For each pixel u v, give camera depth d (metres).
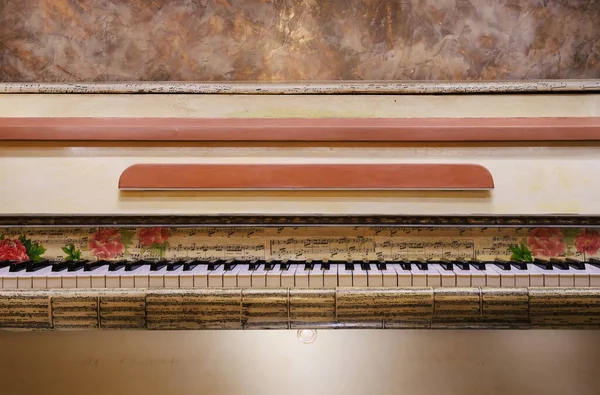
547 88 1.20
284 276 1.08
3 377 1.39
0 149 1.11
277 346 1.40
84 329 1.07
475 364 1.39
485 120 1.15
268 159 1.11
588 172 1.09
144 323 1.07
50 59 1.27
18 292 1.06
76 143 1.11
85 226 1.15
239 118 1.16
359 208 1.11
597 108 1.20
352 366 1.39
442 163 1.09
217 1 1.29
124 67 1.28
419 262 1.16
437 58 1.28
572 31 1.27
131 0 1.28
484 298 1.06
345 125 1.11
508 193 1.09
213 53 1.29
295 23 1.29
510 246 1.20
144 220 1.16
